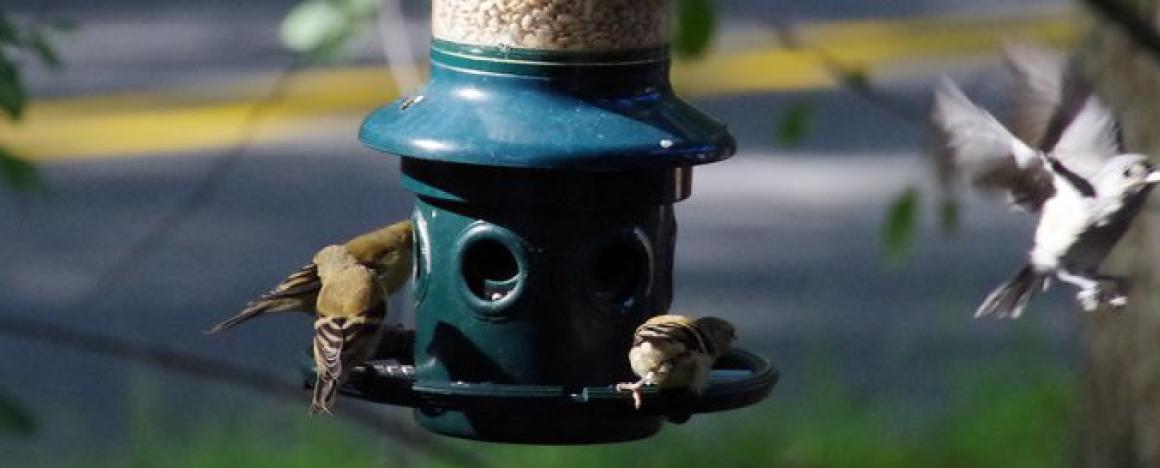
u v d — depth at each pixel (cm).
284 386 862
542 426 782
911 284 1736
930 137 727
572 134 760
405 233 870
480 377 793
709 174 2106
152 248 1828
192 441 1384
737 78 2433
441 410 776
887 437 1391
